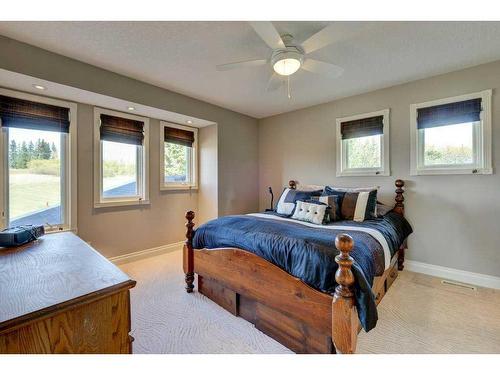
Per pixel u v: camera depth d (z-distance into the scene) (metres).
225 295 2.09
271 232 1.89
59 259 1.08
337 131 3.52
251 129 4.40
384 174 3.08
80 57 2.33
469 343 1.63
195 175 4.07
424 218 2.82
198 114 3.53
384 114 3.08
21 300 0.72
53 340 0.71
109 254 3.09
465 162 2.62
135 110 3.12
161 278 2.72
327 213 2.51
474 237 2.54
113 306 0.82
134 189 3.38
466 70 2.56
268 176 4.40
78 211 2.81
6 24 1.84
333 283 1.41
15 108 2.40
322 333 1.44
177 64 2.47
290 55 1.83
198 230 2.38
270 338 1.72
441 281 2.60
